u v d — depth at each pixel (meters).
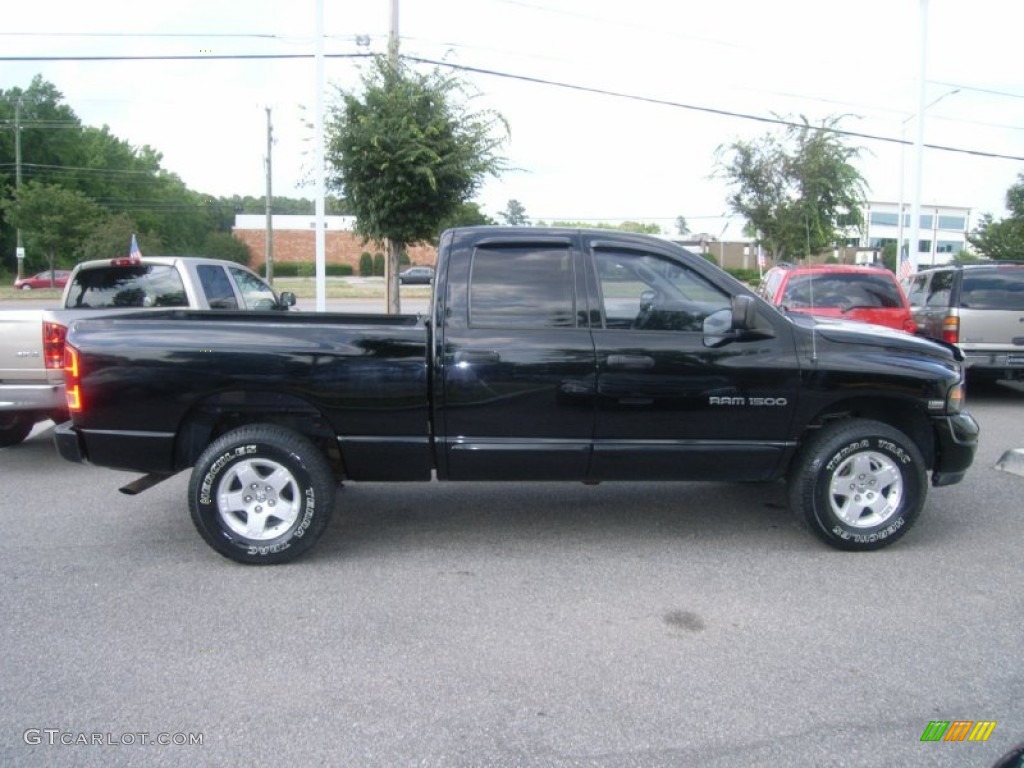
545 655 3.70
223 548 4.74
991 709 3.25
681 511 5.90
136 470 4.82
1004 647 3.77
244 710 3.24
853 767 2.88
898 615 4.12
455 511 5.90
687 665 3.61
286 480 4.75
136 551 5.07
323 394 4.70
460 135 13.49
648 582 4.57
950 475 5.18
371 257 75.06
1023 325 9.96
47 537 5.33
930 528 5.52
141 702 3.29
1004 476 6.92
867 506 4.98
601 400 4.78
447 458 4.85
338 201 14.29
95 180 70.12
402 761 2.91
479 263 4.85
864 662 3.63
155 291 8.46
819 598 4.34
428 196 13.48
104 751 2.96
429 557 4.97
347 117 13.44
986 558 4.94
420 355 4.71
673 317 4.87
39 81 66.62
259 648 3.76
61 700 3.31
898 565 4.83
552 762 2.90
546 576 4.66
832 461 4.88
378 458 4.84
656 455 4.87
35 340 6.79
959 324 10.03
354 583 4.55
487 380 4.73
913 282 11.90
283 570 4.75
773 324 4.86
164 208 77.12
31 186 46.66
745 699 3.32
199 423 4.84
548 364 4.73
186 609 4.20
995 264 10.26
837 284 10.31
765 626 4.00
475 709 3.25
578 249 4.87
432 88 13.26
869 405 5.13
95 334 4.70
